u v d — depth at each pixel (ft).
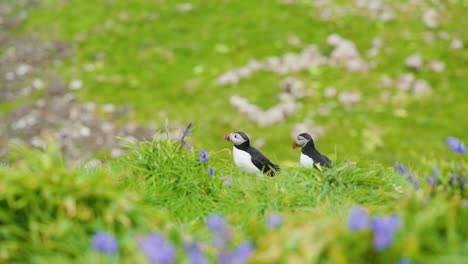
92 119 51.11
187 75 58.59
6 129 49.70
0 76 59.16
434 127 48.70
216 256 12.45
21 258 13.20
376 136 47.52
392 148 45.83
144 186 20.42
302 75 58.03
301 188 20.92
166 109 52.65
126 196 15.49
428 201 14.46
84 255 13.11
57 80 58.03
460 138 46.73
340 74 57.82
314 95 54.49
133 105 53.57
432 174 16.24
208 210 19.85
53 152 15.83
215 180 21.26
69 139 48.01
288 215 17.67
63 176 14.55
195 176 21.13
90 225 13.99
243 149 24.11
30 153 15.60
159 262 10.55
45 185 14.21
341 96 53.67
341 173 21.35
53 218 14.11
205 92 55.36
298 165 25.04
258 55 61.57
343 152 44.83
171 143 22.30
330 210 18.62
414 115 50.90
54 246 13.38
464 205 14.06
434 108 51.85
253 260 11.43
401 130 48.60
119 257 12.91
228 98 54.08
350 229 11.81
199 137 47.44
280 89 55.67
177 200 19.93
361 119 50.42
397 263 11.02
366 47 62.59
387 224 11.56
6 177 14.25
